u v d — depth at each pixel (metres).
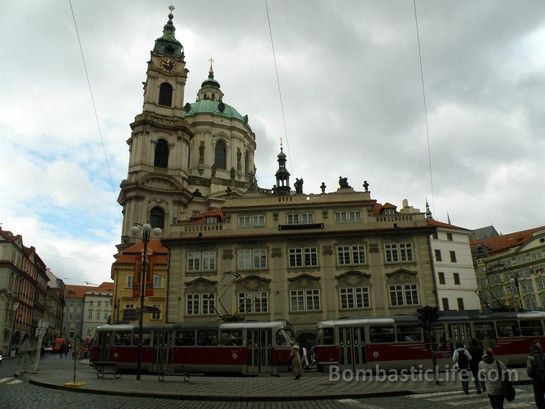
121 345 32.78
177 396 18.39
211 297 44.72
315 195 47.97
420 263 44.12
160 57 87.56
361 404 16.42
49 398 18.05
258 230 46.88
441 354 29.84
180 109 85.00
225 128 98.38
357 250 44.97
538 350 12.29
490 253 97.00
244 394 18.55
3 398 18.00
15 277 77.81
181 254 46.19
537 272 85.31
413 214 46.19
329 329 31.25
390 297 43.41
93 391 20.11
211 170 93.38
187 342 31.34
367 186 49.62
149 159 79.44
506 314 30.80
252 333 30.69
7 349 72.12
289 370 30.17
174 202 76.81
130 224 73.50
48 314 117.44
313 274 44.53
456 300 68.31
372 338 30.39
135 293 46.31
